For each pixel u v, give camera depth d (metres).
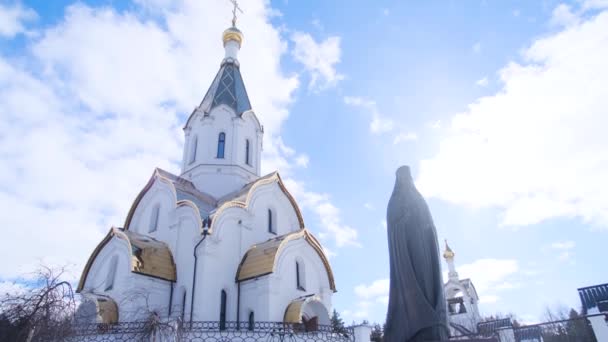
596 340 17.48
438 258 6.68
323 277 23.16
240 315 20.61
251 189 25.41
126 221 26.84
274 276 20.17
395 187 7.57
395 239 6.94
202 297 19.70
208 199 26.28
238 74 35.94
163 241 23.52
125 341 13.30
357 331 15.46
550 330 23.92
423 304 6.24
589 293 24.62
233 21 39.44
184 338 14.20
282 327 16.88
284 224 27.16
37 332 10.34
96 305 18.36
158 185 26.08
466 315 40.59
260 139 33.19
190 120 32.09
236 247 22.72
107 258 21.89
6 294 10.72
